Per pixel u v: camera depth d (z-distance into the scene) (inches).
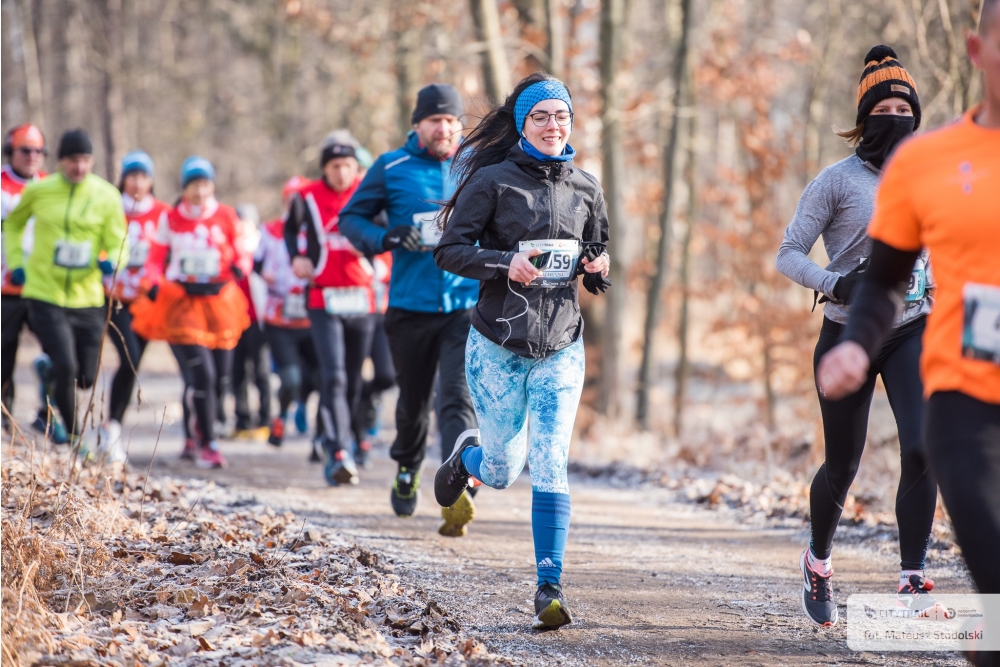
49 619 290.4
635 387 1382.9
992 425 203.6
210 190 702.5
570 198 338.0
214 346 713.0
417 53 1421.0
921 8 740.7
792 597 378.0
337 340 608.4
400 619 321.4
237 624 307.0
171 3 2481.5
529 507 570.9
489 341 338.6
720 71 1386.6
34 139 682.2
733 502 588.7
